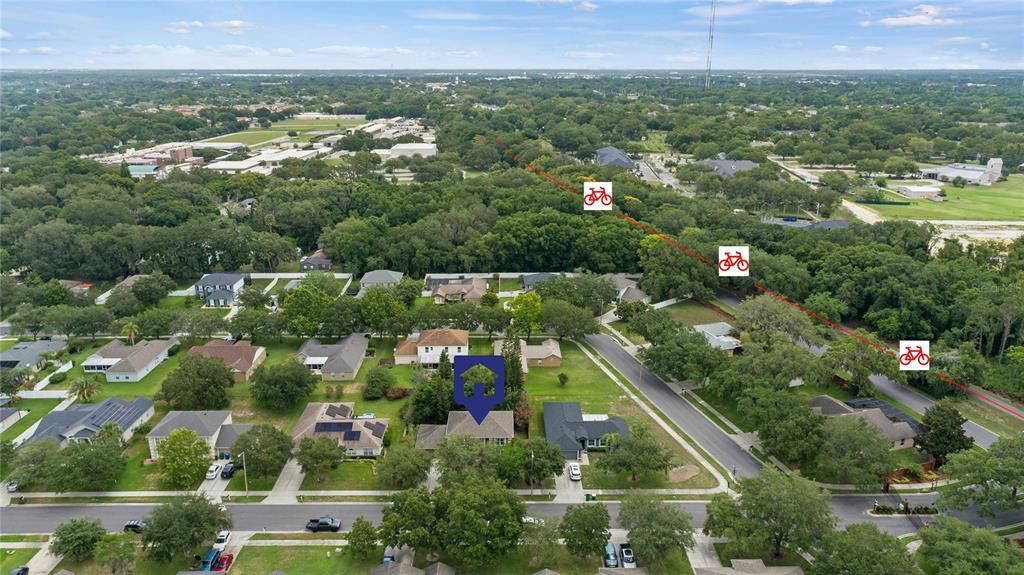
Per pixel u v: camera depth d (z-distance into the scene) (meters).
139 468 96.75
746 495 79.19
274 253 185.12
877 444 89.69
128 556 73.06
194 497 80.50
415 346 131.88
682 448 102.88
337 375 124.69
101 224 194.75
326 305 142.12
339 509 87.88
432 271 183.12
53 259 173.88
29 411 112.31
